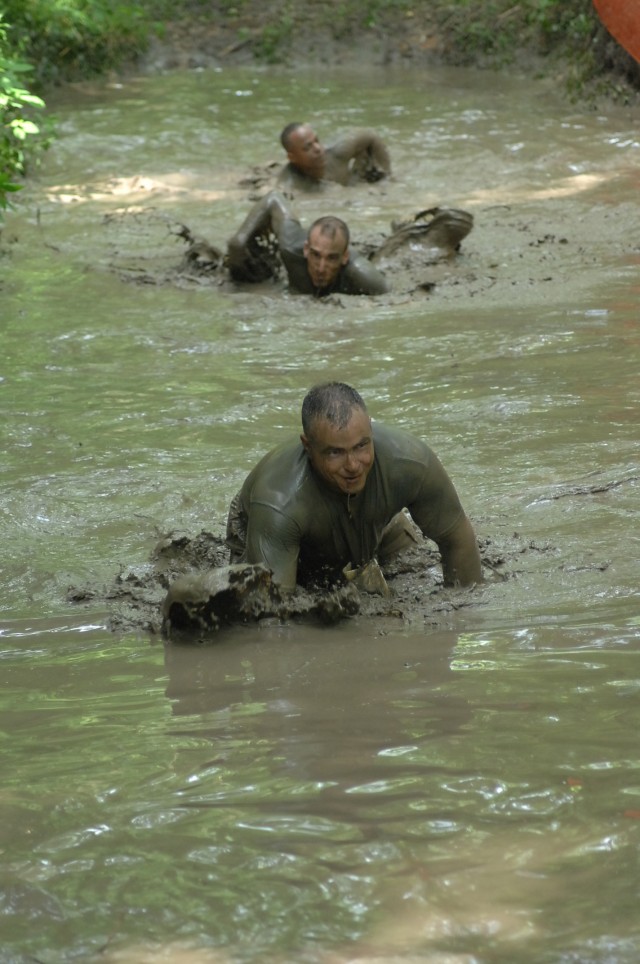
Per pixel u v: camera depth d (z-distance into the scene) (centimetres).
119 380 2033
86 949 661
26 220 3231
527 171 3616
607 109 4347
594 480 1538
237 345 2217
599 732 896
